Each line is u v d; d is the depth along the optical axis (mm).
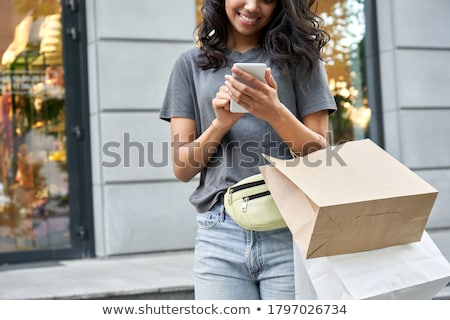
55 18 11148
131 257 11102
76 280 8953
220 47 3934
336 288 3537
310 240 3359
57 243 11125
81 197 11258
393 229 3488
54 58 11133
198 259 3914
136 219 11141
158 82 11242
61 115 11180
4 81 10859
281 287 3752
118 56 11062
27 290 8297
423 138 12492
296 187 3496
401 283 3508
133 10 11125
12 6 10883
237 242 3771
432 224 12570
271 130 3787
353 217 3350
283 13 3816
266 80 3461
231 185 3799
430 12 12508
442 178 12602
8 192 10859
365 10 12453
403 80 12352
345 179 3441
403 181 3477
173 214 11344
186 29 11375
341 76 12352
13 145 10906
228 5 3799
